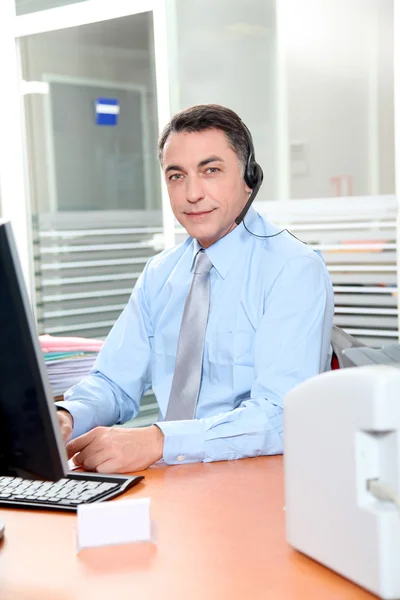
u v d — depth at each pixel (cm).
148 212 341
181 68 307
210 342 187
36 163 345
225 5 295
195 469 148
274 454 159
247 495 131
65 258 347
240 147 186
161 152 189
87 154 346
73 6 326
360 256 274
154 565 104
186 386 183
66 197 346
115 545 111
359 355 141
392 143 263
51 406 105
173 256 205
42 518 124
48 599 96
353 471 93
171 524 119
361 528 92
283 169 287
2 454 110
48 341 234
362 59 266
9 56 340
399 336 269
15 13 338
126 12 316
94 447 148
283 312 177
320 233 281
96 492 133
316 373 175
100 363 199
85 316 346
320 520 100
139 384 199
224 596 94
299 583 96
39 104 343
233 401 184
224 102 299
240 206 190
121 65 334
